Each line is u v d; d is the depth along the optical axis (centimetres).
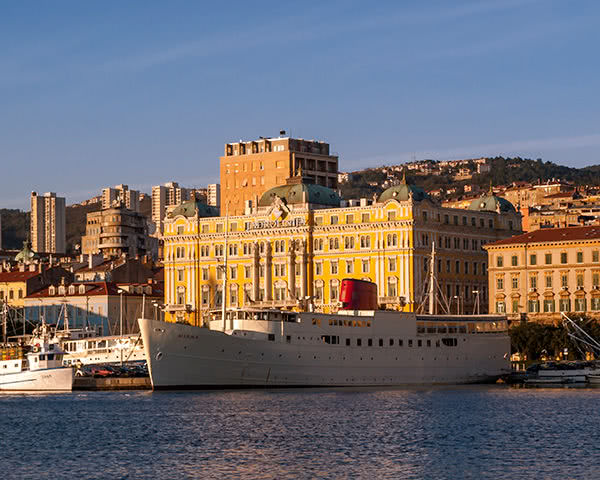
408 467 14450
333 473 14125
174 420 18362
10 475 14175
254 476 13988
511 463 14650
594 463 14612
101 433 17175
